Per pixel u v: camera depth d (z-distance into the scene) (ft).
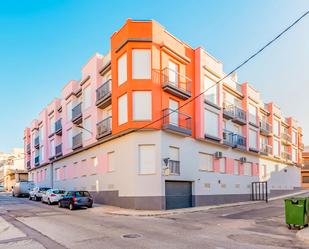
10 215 56.80
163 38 72.13
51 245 29.40
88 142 89.97
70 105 108.78
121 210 63.67
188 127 76.28
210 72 86.38
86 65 95.81
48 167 135.03
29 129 184.96
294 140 166.40
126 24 69.92
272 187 127.03
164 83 69.05
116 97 73.82
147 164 66.69
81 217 53.21
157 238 32.58
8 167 257.14
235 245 29.27
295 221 38.91
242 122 103.24
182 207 71.77
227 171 92.58
